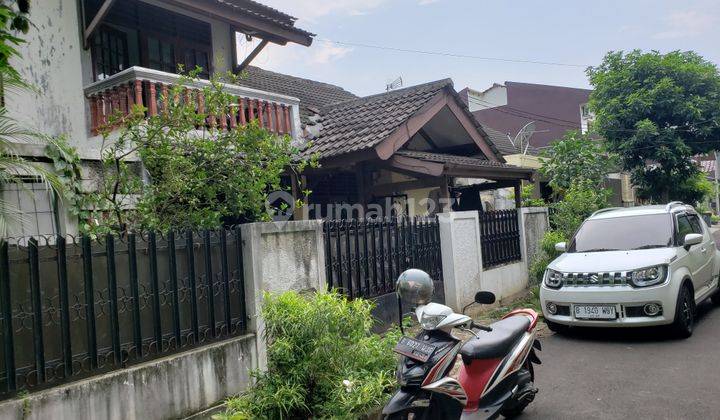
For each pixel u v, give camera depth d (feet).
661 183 58.85
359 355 15.39
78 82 26.99
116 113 21.52
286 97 31.96
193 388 14.23
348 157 30.09
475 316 28.30
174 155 20.15
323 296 15.78
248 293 16.30
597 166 45.42
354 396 13.98
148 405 13.15
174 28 33.55
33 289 11.59
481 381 13.75
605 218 27.58
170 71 33.12
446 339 12.54
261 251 16.56
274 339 15.16
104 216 20.04
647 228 25.72
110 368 12.85
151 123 20.45
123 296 13.26
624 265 22.84
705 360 19.40
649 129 55.62
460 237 28.76
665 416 14.62
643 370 18.79
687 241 24.22
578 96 95.96
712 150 57.82
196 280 15.10
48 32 25.62
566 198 37.73
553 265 25.07
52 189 17.31
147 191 19.49
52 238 18.39
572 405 15.99
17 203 17.99
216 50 36.09
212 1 29.37
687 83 57.00
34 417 11.09
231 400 14.24
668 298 21.93
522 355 15.15
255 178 21.01
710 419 14.24
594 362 20.21
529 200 45.52
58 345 12.01
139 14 31.48
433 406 11.79
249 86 43.19
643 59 57.72
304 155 31.22
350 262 22.02
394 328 18.66
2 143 16.98
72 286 12.33
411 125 32.04
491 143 39.27
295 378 14.51
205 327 15.20
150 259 13.93
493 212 33.27
